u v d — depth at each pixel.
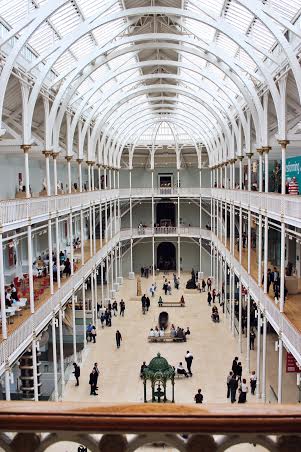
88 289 40.31
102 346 26.23
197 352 25.00
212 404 1.92
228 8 19.06
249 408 1.88
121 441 1.88
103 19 18.14
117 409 1.90
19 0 15.79
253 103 22.02
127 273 49.09
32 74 18.39
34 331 16.30
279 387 15.67
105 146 39.12
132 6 20.83
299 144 20.70
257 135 22.09
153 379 18.06
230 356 24.31
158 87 30.75
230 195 30.23
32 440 1.92
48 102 20.78
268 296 18.19
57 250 20.77
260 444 1.88
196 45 21.31
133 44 24.14
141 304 35.88
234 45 21.84
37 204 17.64
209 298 35.31
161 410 1.88
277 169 28.58
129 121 40.31
